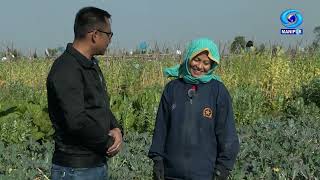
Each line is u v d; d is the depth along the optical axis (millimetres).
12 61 16469
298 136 8219
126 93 13047
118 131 3928
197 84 3953
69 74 3551
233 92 11461
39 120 8484
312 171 6566
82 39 3695
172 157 3957
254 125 9789
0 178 6043
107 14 3779
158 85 12883
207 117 3902
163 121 4066
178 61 14664
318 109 11797
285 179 6363
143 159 7031
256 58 14094
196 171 3889
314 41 15656
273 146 7523
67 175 3699
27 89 13312
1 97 11922
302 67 14172
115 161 6848
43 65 15961
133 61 14680
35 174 6320
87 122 3576
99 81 3740
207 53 3865
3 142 7973
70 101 3518
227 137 3877
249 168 6820
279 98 12586
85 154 3693
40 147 7562
